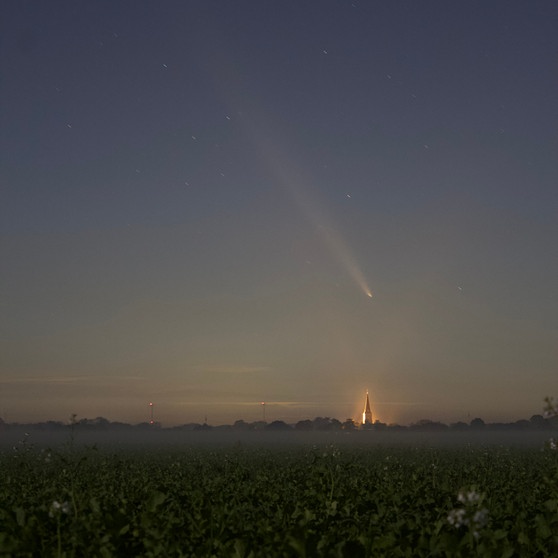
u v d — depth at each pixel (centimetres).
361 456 5703
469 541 1155
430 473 3206
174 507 1655
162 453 6975
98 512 1419
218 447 9988
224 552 1173
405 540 1226
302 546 1069
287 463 4416
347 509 1609
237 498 1939
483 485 2406
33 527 1299
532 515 1662
